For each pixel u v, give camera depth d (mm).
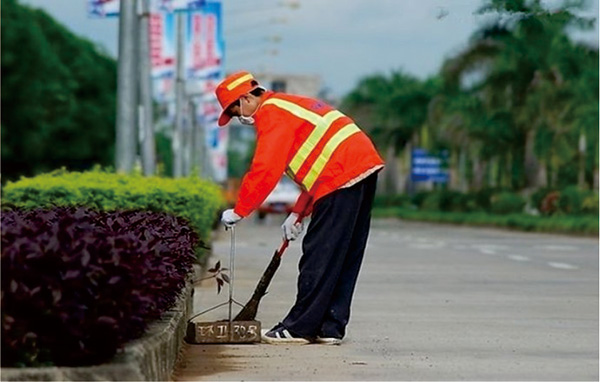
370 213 12922
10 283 8312
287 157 12633
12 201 19750
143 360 8945
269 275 13039
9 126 77688
